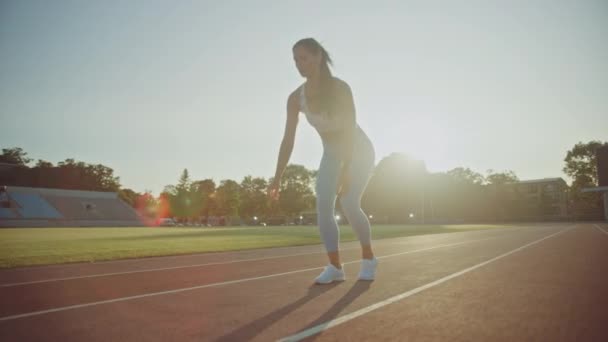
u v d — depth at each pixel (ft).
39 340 5.92
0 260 19.65
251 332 6.09
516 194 245.24
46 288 11.11
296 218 298.35
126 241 39.37
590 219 201.98
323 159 11.49
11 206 172.35
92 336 6.10
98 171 279.90
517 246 25.11
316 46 10.41
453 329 6.01
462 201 246.06
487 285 10.02
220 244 33.09
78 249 27.76
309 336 5.78
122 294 9.84
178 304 8.44
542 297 8.42
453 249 23.45
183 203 317.63
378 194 226.99
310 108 11.03
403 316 6.88
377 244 30.78
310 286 10.52
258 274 13.43
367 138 12.20
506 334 5.70
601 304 7.67
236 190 326.65
